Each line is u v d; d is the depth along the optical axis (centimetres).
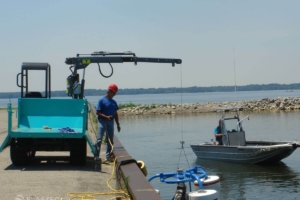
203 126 4541
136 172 874
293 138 3356
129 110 6950
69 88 1218
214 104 7331
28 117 1104
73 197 802
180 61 1305
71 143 1070
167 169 2223
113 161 1148
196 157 2580
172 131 4166
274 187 1845
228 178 2038
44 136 1027
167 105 7456
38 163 1123
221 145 2436
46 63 1215
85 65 1230
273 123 4556
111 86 1176
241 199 1659
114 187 888
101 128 1166
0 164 1104
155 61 1273
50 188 866
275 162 2327
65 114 1113
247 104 6962
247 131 3900
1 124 2234
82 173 1011
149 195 709
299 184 1881
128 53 1257
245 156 2325
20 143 1064
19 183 902
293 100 6994
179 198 774
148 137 3731
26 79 1211
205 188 841
